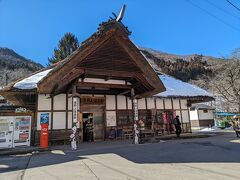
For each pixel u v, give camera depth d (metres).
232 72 33.47
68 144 13.62
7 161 8.59
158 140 14.16
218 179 5.39
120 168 6.66
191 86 20.86
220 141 13.07
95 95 15.44
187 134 17.47
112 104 15.94
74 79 11.59
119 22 11.69
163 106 18.31
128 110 16.36
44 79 10.72
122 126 15.95
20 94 12.88
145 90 13.93
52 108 13.77
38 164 7.68
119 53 12.20
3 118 12.36
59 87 11.34
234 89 32.97
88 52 11.31
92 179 5.51
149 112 17.48
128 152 9.60
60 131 13.73
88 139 14.95
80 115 14.73
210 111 40.47
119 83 13.61
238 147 10.55
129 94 15.77
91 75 12.12
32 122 13.15
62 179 5.60
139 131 14.62
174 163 7.25
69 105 14.25
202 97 18.77
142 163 7.34
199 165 6.90
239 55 35.12
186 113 19.31
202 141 13.28
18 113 12.77
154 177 5.61
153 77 12.88
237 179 5.37
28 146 12.54
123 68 12.27
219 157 8.16
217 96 37.47
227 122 31.11
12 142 12.36
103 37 11.47
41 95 13.62
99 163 7.46
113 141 14.46
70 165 7.25
